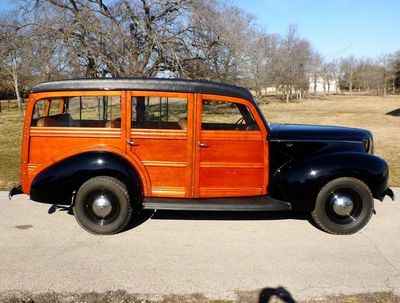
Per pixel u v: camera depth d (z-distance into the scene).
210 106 4.74
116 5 16.58
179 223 5.05
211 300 3.32
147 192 4.83
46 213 5.36
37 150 4.74
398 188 6.66
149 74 16.73
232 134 4.78
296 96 56.84
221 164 4.82
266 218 5.25
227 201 4.79
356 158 4.68
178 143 4.74
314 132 5.14
